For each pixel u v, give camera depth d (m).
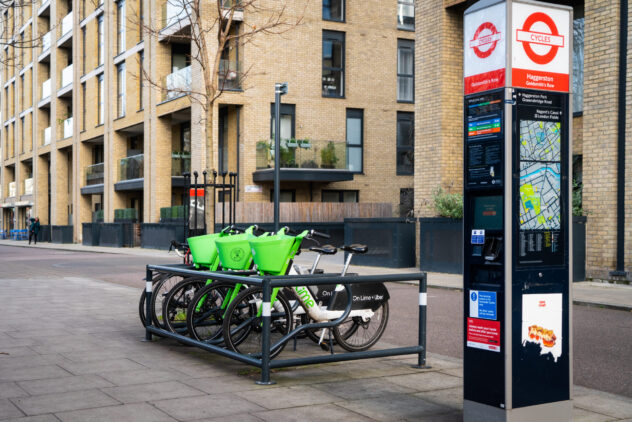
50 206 49.53
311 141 27.16
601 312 10.29
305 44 28.06
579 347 7.54
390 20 30.03
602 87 13.48
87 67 40.09
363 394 5.20
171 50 31.00
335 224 27.81
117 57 35.59
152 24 30.72
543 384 4.13
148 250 30.36
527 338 4.08
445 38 17.08
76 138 42.00
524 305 4.07
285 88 16.05
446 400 5.04
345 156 27.62
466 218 4.31
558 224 4.22
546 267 4.16
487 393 4.14
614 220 13.31
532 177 4.12
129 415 4.55
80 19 41.00
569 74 4.27
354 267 17.94
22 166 53.72
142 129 35.66
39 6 47.81
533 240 4.12
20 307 10.30
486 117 4.17
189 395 5.09
